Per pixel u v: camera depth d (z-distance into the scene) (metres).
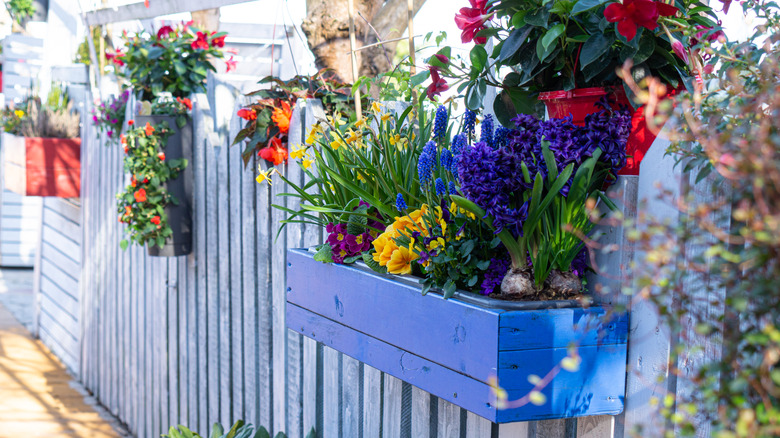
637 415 1.49
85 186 5.67
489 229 1.59
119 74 4.72
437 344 1.59
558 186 1.41
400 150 2.09
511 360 1.41
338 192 2.17
